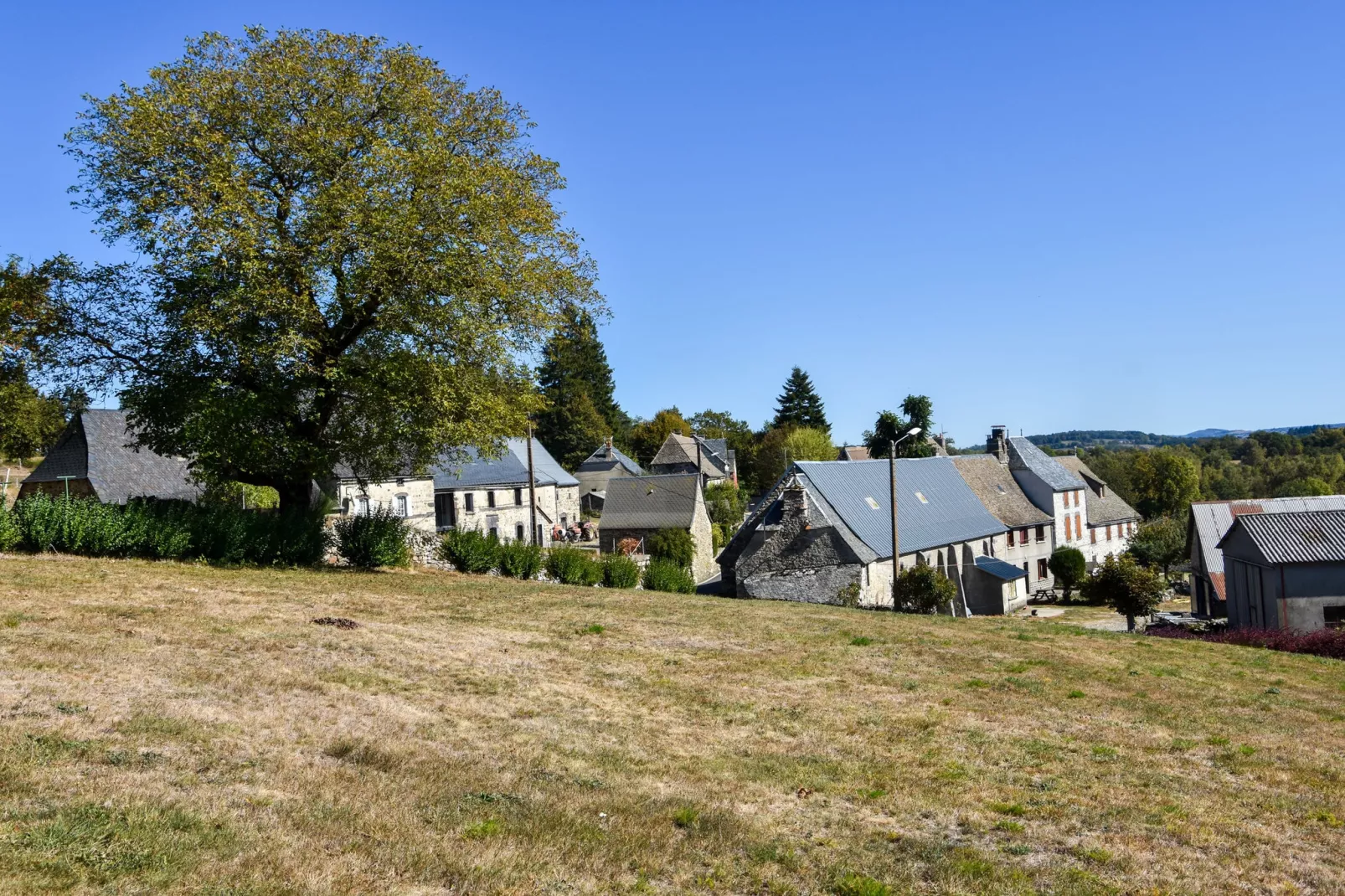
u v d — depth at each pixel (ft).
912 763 35.24
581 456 320.50
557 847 24.09
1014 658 60.03
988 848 27.04
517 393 86.43
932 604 101.86
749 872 24.03
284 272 69.92
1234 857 27.14
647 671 48.32
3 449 170.91
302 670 40.14
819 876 24.04
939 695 47.32
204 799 24.21
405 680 40.93
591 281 86.94
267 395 72.69
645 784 30.45
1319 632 93.20
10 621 42.75
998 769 35.06
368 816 24.66
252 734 30.66
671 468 310.04
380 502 156.87
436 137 74.79
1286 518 118.73
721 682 47.03
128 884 18.90
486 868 22.16
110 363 75.10
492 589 77.05
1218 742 41.34
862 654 57.67
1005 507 180.65
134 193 70.23
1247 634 96.27
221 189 65.72
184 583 60.70
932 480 159.33
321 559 81.61
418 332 73.77
